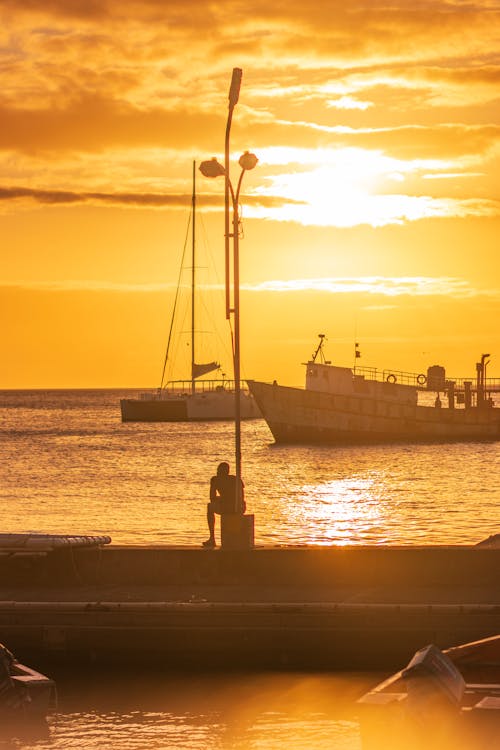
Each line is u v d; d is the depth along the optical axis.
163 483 150.88
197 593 48.34
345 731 36.09
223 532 51.88
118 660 44.19
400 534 93.56
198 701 39.59
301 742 34.94
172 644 43.84
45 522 104.75
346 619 43.47
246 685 41.75
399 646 43.03
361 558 49.94
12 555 50.75
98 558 51.09
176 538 92.06
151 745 34.81
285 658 43.62
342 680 42.25
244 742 35.03
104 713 38.16
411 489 142.12
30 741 35.38
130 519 107.19
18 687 35.53
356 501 126.06
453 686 29.36
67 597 47.69
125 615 44.34
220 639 43.72
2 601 46.50
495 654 35.41
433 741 28.94
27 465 187.88
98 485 147.88
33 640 44.19
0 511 115.12
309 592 48.34
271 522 104.00
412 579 49.59
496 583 49.22
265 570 50.38
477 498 127.88
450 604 44.16
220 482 53.41
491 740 28.95
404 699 29.23
